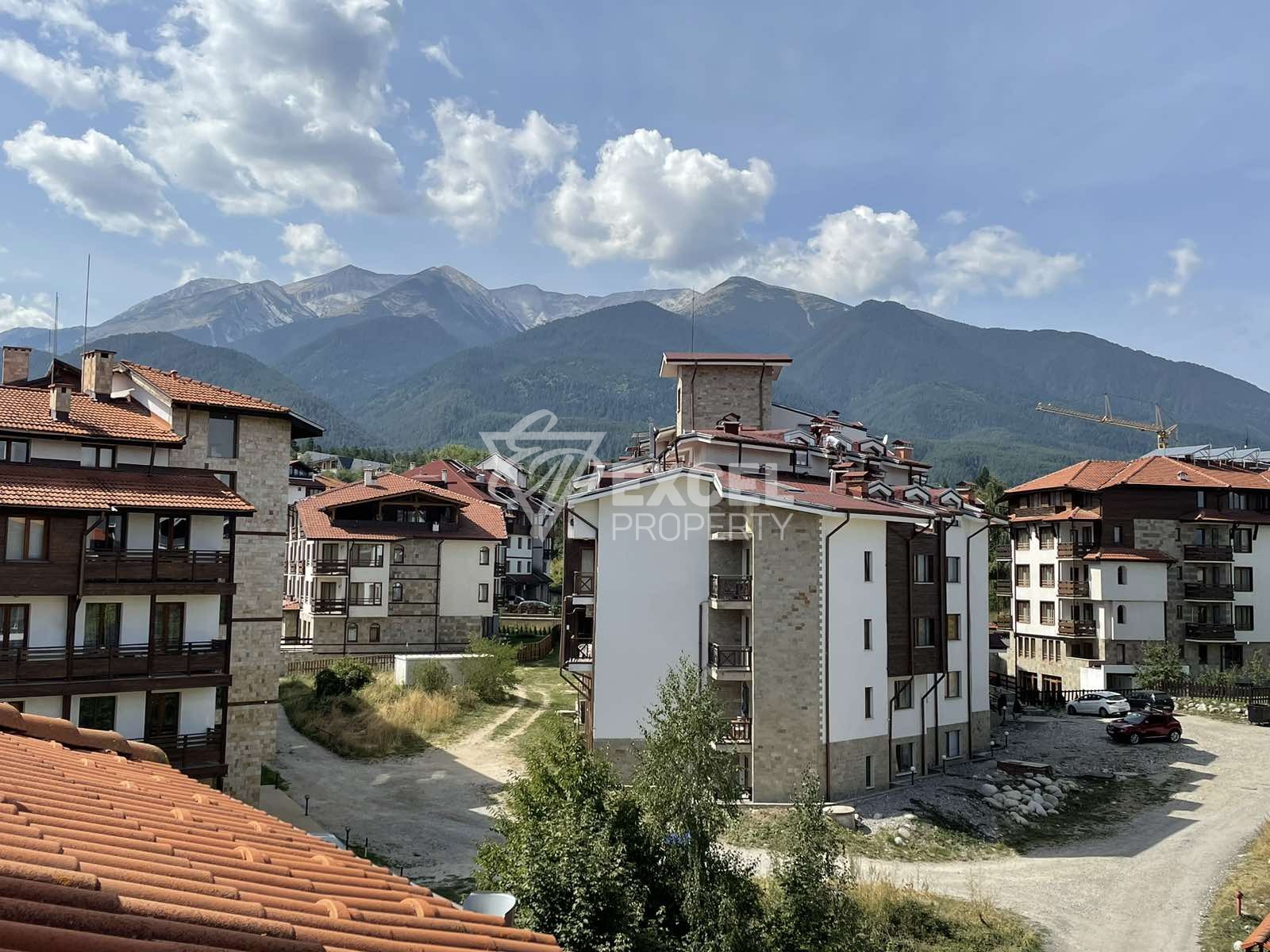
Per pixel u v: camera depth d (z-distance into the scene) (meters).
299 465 106.19
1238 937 28.34
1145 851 35.72
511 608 97.44
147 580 31.69
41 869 5.76
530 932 8.77
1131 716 52.19
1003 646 77.75
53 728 15.05
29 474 30.17
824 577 39.25
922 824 37.06
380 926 7.24
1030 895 31.55
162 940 5.33
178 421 35.72
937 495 50.38
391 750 46.94
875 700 41.09
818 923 23.55
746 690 40.06
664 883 23.00
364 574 71.69
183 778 14.09
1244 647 68.69
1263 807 40.38
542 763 24.17
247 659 37.41
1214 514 69.44
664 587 40.28
